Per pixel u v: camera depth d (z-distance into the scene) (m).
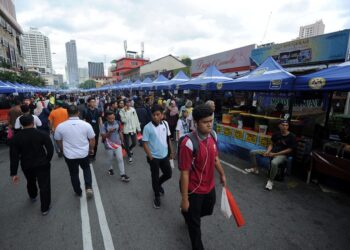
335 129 6.07
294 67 8.48
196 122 2.04
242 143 6.35
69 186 4.37
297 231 2.95
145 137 3.36
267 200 3.81
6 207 3.57
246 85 5.74
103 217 3.25
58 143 3.61
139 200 3.77
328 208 3.55
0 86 10.77
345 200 3.82
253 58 10.50
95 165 5.72
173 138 8.26
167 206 3.57
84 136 3.63
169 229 2.96
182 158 2.05
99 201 3.73
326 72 4.33
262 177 4.88
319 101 6.06
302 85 4.36
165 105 9.59
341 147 4.17
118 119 5.96
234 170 5.31
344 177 3.90
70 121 3.52
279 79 4.80
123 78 51.00
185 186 2.05
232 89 6.27
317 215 3.34
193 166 2.11
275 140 4.67
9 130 6.44
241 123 6.56
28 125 3.13
